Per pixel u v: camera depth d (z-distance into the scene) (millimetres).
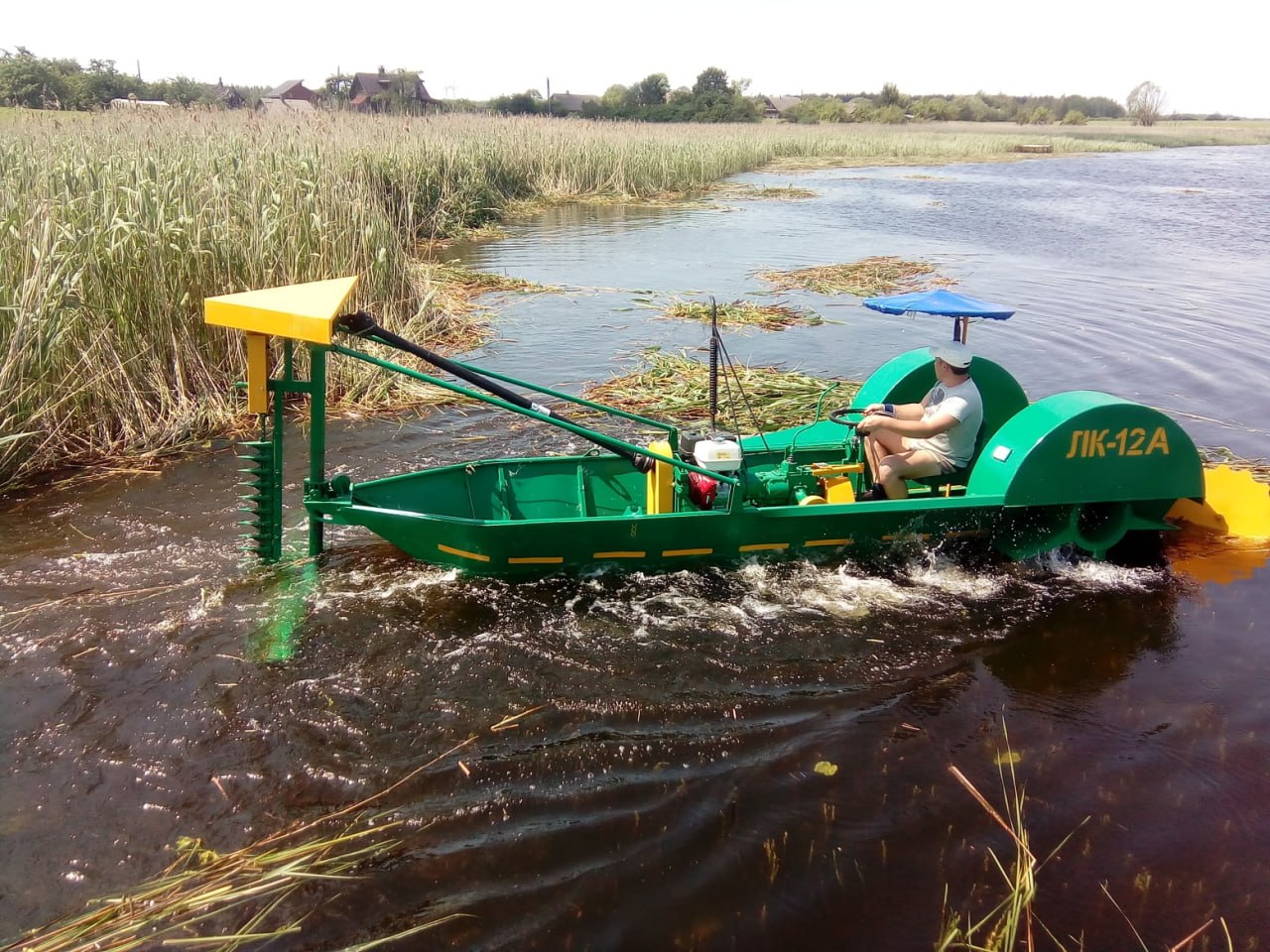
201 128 14711
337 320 4891
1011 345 10922
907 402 6609
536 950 2986
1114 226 21953
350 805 3631
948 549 5695
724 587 5316
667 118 67375
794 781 3764
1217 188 32594
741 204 26203
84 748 3922
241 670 4465
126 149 11633
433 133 22812
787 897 3195
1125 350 10641
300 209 9719
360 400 8672
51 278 6961
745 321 12164
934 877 3291
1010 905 3164
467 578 5340
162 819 3555
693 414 8531
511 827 3516
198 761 3865
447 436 7887
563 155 26781
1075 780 3779
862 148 50312
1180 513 6273
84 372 7355
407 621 4910
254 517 6141
